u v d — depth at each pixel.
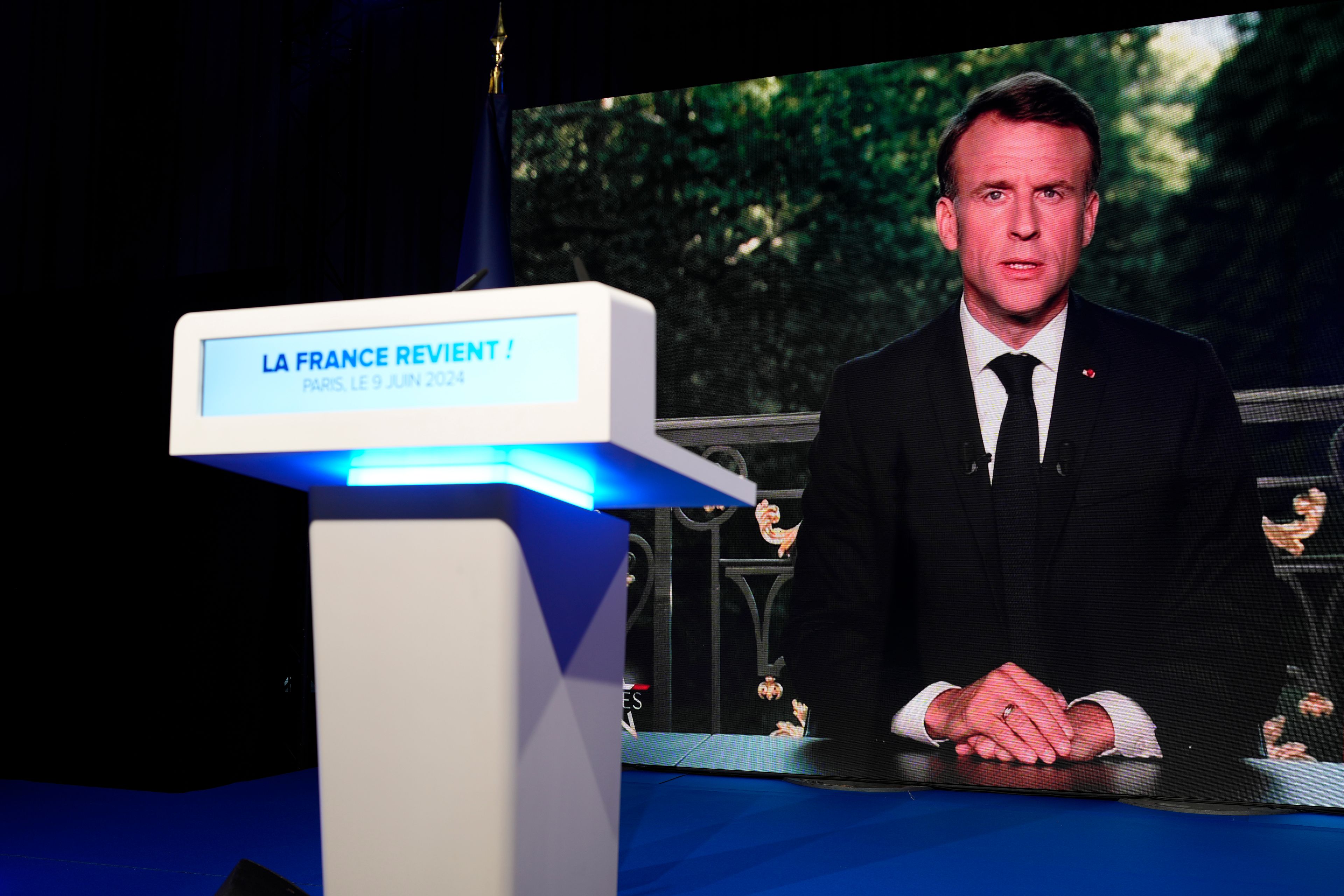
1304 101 2.99
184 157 4.19
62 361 3.35
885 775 3.15
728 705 3.35
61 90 4.28
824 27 3.69
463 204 4.01
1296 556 2.90
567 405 0.95
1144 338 3.08
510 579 1.12
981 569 3.14
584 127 3.69
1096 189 3.16
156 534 3.18
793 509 3.35
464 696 1.13
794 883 2.03
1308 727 2.84
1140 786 2.94
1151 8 3.35
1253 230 3.01
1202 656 2.94
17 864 2.17
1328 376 2.91
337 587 1.18
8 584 3.32
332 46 4.20
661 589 3.45
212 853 2.28
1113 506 3.05
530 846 1.17
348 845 1.17
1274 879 2.10
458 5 4.09
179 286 3.26
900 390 3.27
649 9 3.87
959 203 3.28
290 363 1.06
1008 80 3.25
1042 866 2.19
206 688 3.18
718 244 3.51
